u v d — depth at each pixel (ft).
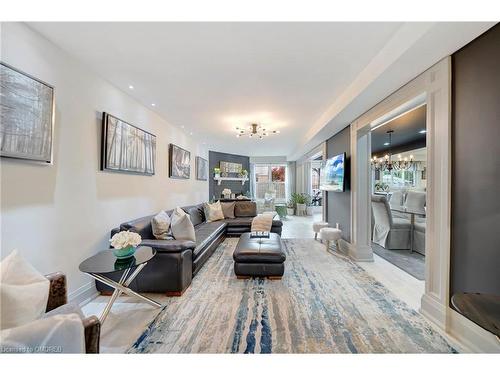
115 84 9.12
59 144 6.78
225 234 16.99
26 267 3.98
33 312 3.64
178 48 6.73
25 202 5.82
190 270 9.01
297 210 31.32
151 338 5.81
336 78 8.67
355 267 11.12
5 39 5.31
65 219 6.98
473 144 5.46
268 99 10.76
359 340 5.72
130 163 10.06
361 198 12.20
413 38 5.45
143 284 8.01
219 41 6.38
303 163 31.99
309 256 12.90
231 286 8.87
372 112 9.89
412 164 25.41
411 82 7.34
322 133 14.90
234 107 11.84
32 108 5.81
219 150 26.11
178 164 15.61
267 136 18.92
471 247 5.54
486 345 5.16
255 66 7.75
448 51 5.79
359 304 7.52
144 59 7.33
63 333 2.78
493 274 5.05
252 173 32.37
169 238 9.77
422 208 16.56
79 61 7.47
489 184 5.11
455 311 5.91
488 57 5.08
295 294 8.21
